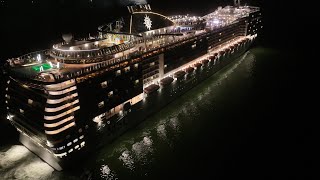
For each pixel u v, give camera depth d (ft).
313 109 230.07
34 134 154.81
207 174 160.04
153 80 214.90
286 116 220.23
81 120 155.33
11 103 163.63
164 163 167.63
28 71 160.45
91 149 169.27
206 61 270.26
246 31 348.59
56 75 150.61
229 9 392.47
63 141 147.23
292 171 163.22
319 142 188.96
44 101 141.38
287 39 431.43
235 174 160.66
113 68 167.94
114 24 221.66
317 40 422.82
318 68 316.40
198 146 183.52
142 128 201.87
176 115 220.23
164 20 243.81
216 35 288.30
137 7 229.66
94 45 193.77
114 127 181.47
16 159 165.58
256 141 189.98
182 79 243.19
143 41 211.00
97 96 162.20
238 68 320.50
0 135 187.52
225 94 256.32
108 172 159.63
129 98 186.70
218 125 207.51
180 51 234.79
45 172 156.35
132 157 172.04
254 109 230.68
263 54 367.45
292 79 288.71
